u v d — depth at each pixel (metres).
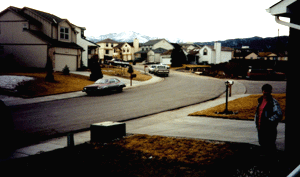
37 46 31.72
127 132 9.35
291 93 5.29
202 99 18.11
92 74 29.09
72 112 13.91
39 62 31.75
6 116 7.83
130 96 20.23
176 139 7.75
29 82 22.86
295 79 5.22
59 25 34.03
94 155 6.51
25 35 32.31
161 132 9.11
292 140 5.25
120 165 5.70
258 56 82.31
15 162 6.16
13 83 21.94
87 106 15.81
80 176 5.13
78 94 21.27
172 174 5.04
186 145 7.04
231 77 39.81
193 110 14.08
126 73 39.25
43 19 33.38
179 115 12.74
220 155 6.00
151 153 6.46
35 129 10.27
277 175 4.67
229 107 13.75
